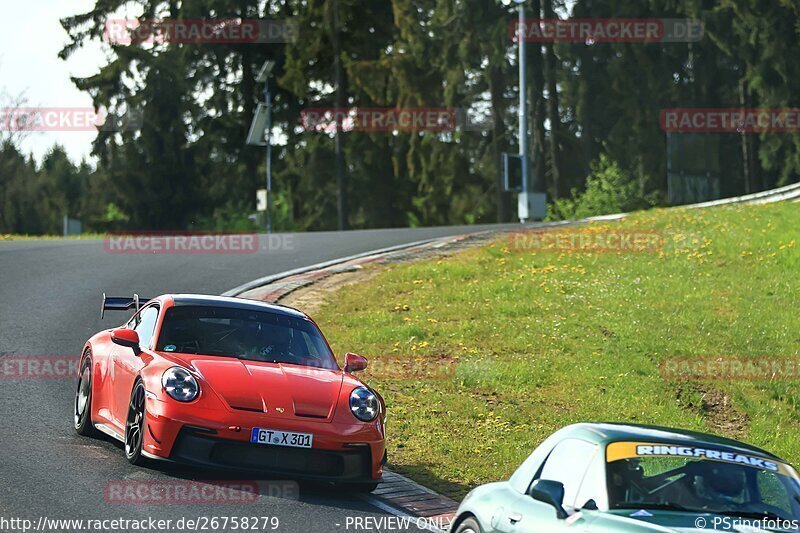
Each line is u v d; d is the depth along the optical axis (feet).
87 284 283.79
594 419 171.42
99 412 136.67
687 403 185.88
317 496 117.08
